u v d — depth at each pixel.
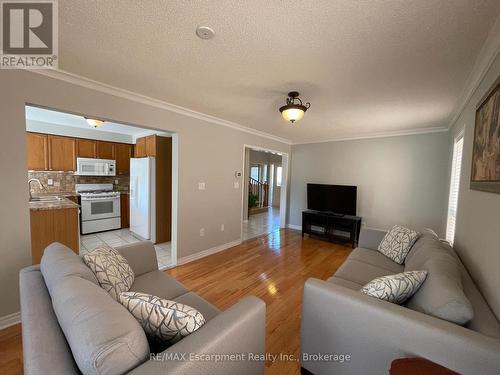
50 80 1.96
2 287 1.82
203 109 3.03
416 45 1.49
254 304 1.15
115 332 0.73
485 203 1.46
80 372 0.74
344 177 4.78
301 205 5.48
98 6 1.21
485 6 1.14
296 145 5.52
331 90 2.27
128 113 2.49
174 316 0.94
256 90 2.34
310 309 1.39
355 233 4.14
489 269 1.33
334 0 1.13
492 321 1.05
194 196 3.35
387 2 1.14
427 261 1.61
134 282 1.77
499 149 1.22
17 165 1.83
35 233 2.48
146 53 1.68
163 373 0.73
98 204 4.74
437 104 2.59
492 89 1.35
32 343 0.82
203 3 1.18
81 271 1.18
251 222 6.37
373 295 1.29
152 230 4.11
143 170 4.13
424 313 1.16
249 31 1.40
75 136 4.58
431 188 3.80
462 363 0.92
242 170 4.19
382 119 3.30
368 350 1.18
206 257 3.55
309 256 3.67
